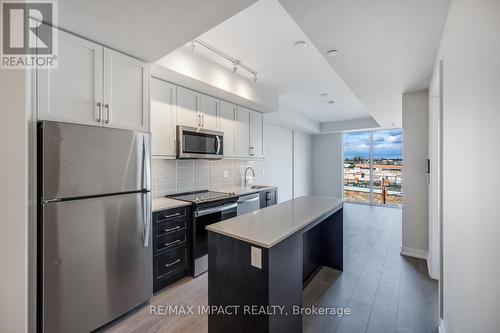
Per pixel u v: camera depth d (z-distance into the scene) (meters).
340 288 2.39
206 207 2.72
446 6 1.44
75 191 1.60
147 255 2.09
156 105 2.56
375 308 2.06
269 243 1.35
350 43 1.92
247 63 2.92
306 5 1.45
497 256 0.75
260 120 4.23
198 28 1.65
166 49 1.94
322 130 7.00
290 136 6.43
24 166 1.37
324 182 7.52
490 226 0.80
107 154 1.77
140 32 1.69
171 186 3.07
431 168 2.67
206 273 2.74
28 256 1.42
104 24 1.59
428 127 3.08
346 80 2.76
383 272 2.73
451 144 1.38
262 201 3.82
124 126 1.98
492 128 0.79
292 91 4.05
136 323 1.88
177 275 2.51
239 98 3.36
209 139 3.10
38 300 1.49
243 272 1.48
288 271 1.56
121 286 1.89
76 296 1.63
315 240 2.72
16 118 1.37
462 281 1.13
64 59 1.63
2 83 1.38
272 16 2.00
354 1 1.41
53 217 1.51
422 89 3.09
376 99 3.55
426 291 2.33
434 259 2.59
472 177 0.99
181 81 2.69
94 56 1.79
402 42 1.90
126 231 1.91
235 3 1.41
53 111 1.57
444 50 1.65
